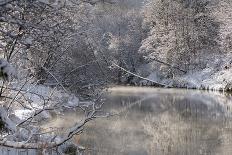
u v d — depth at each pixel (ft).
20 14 18.11
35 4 17.06
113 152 41.91
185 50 155.02
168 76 155.84
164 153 43.09
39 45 19.61
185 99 99.66
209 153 43.57
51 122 51.21
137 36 182.70
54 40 18.38
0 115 16.76
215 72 141.49
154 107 82.89
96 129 55.31
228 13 138.21
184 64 153.99
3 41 18.81
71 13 20.30
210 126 60.49
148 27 185.68
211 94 114.73
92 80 57.31
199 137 52.16
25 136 24.44
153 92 122.31
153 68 160.35
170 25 161.07
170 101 94.94
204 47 158.40
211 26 159.02
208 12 160.25
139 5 194.08
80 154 35.94
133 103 89.97
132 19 188.75
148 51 166.81
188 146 46.91
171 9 162.71
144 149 44.55
